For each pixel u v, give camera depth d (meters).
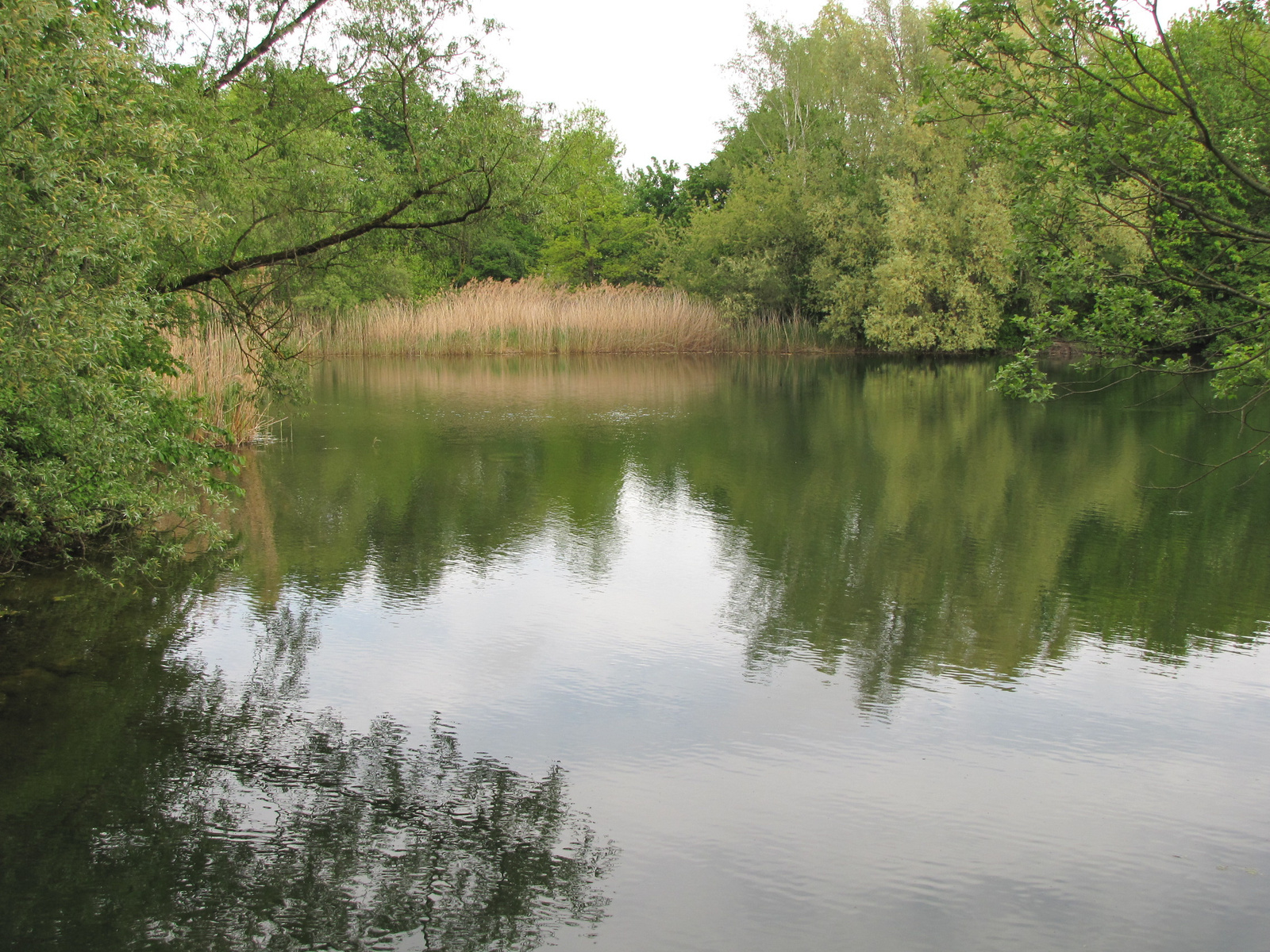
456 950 4.04
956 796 5.21
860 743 5.80
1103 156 6.87
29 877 4.48
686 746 5.76
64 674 6.70
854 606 8.24
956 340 29.84
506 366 30.44
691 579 8.99
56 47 5.41
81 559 9.13
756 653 7.19
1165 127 6.73
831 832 4.87
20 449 7.25
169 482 8.17
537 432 17.44
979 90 7.42
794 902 4.34
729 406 20.94
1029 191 7.61
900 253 29.94
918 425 18.12
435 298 34.31
